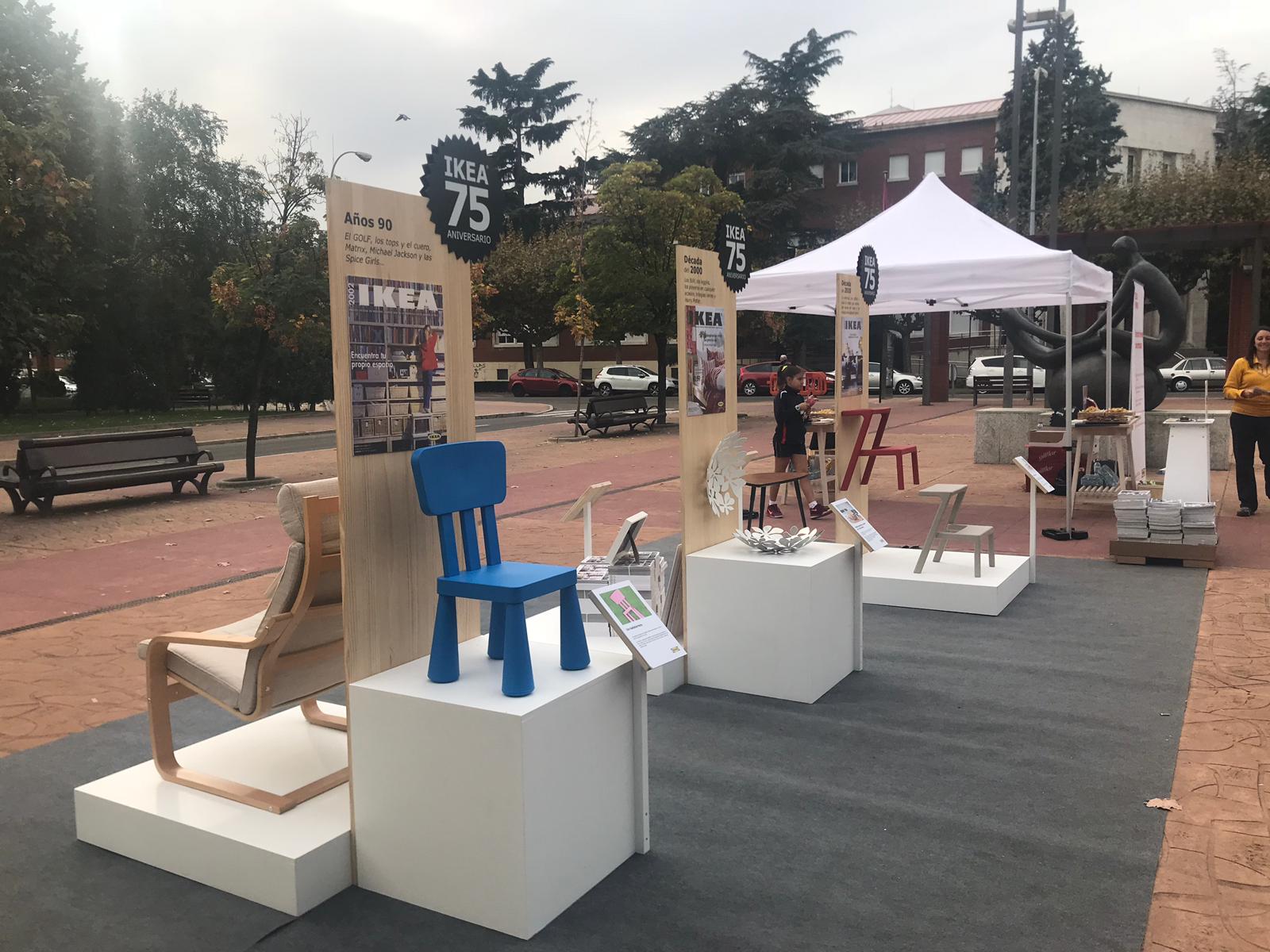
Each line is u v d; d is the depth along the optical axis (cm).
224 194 3547
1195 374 3522
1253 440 942
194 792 344
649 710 470
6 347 1819
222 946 280
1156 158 4838
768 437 2022
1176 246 1917
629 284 2214
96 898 308
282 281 1362
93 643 596
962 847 331
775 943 277
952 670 524
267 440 2362
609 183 2211
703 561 500
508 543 902
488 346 5297
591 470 1511
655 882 312
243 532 1020
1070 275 888
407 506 329
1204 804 359
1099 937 277
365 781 307
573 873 300
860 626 526
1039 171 4209
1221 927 280
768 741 429
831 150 4184
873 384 3812
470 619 361
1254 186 3266
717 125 4100
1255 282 1886
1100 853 325
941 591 645
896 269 955
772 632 484
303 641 341
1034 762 402
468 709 283
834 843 336
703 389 524
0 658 565
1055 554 816
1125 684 494
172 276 3394
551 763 288
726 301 545
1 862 332
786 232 4119
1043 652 550
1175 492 887
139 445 1249
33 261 1822
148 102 3497
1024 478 1156
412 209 328
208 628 631
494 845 284
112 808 336
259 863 302
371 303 311
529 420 2762
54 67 2545
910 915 291
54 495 1141
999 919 287
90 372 3353
